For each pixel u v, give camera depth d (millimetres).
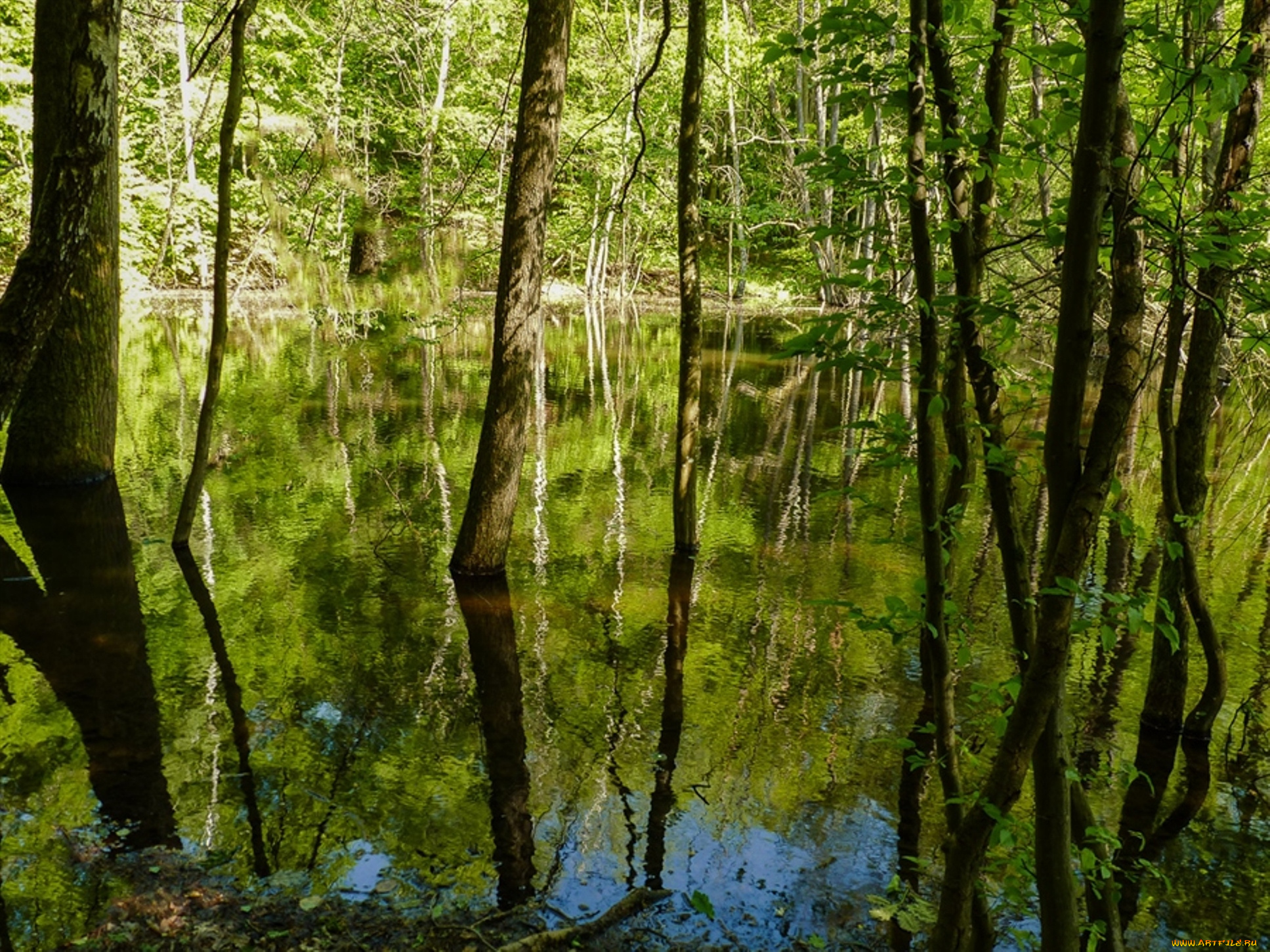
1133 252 1797
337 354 17469
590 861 3365
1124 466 9836
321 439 11078
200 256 24922
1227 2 3514
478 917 3012
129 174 20109
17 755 4004
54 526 7520
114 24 5867
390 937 2893
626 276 31062
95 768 3918
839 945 2930
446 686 4879
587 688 4906
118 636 5402
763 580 6664
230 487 8898
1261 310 2186
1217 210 2619
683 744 4312
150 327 20906
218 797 3727
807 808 3783
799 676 5094
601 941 2885
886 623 2639
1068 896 1963
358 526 7797
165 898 3039
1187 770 4133
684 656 5344
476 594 6293
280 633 5527
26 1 17656
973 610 6043
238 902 3039
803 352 2576
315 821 3562
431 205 13250
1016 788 1873
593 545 7426
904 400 14359
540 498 8836
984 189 3271
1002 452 2271
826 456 10633
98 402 8883
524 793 3850
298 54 18984
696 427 7117
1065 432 1844
